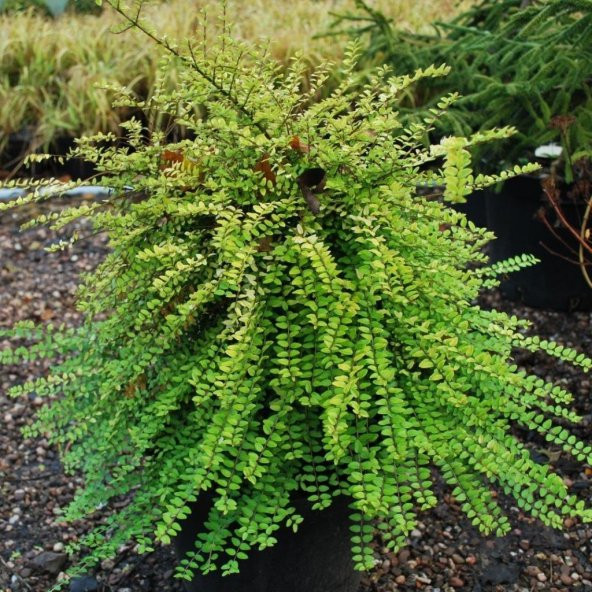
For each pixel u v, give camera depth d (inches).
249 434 67.3
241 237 66.8
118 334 75.0
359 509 69.9
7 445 117.1
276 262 69.1
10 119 213.9
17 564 95.6
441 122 140.4
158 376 72.2
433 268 67.7
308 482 71.2
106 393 70.7
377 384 65.3
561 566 93.7
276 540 67.4
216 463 63.7
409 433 64.7
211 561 75.5
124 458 75.0
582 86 135.4
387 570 92.7
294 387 66.9
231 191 71.4
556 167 131.4
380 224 69.6
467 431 68.6
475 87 155.0
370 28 166.2
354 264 69.6
